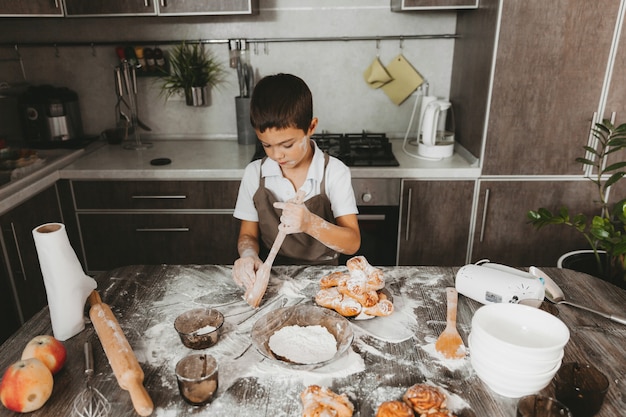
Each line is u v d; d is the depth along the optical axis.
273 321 1.07
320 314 1.09
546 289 1.20
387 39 2.57
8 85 2.54
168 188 2.27
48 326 1.09
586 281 1.29
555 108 2.14
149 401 0.83
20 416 0.82
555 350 0.82
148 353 0.99
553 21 2.01
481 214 2.32
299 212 1.22
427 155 2.38
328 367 0.94
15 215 1.94
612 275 1.80
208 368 0.90
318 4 2.53
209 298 1.20
